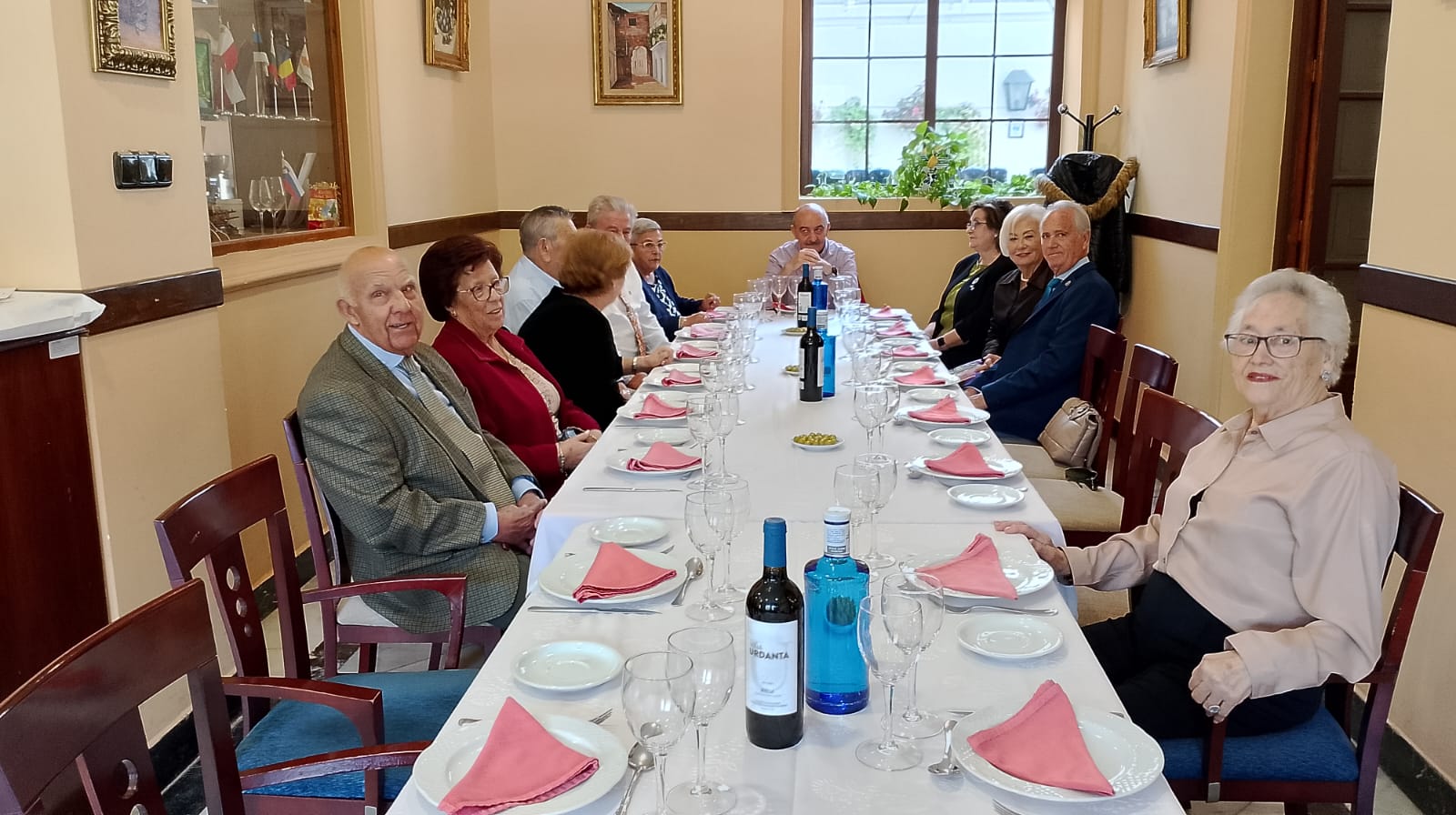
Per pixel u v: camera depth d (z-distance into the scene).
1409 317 2.48
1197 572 1.88
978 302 4.80
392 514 2.33
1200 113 4.62
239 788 1.40
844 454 2.49
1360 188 4.17
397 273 2.51
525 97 6.05
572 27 5.97
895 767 1.19
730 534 1.62
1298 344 1.76
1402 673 2.50
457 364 3.02
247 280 3.41
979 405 3.61
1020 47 6.16
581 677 1.41
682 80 5.99
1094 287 3.74
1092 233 5.55
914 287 6.16
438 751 1.23
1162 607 1.92
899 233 6.11
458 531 2.40
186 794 2.52
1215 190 4.45
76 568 2.38
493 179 6.10
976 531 1.97
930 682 1.40
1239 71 4.19
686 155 6.07
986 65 6.18
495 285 3.07
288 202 3.98
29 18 2.28
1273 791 1.74
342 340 2.50
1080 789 1.12
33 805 1.05
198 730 1.35
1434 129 2.36
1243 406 4.40
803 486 2.24
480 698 1.37
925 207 6.10
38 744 1.07
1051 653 1.47
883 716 1.31
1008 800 1.12
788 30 5.93
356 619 2.39
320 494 2.41
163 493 2.68
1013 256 4.32
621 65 5.99
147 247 2.61
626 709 1.09
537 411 3.13
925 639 1.22
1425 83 2.40
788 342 4.21
